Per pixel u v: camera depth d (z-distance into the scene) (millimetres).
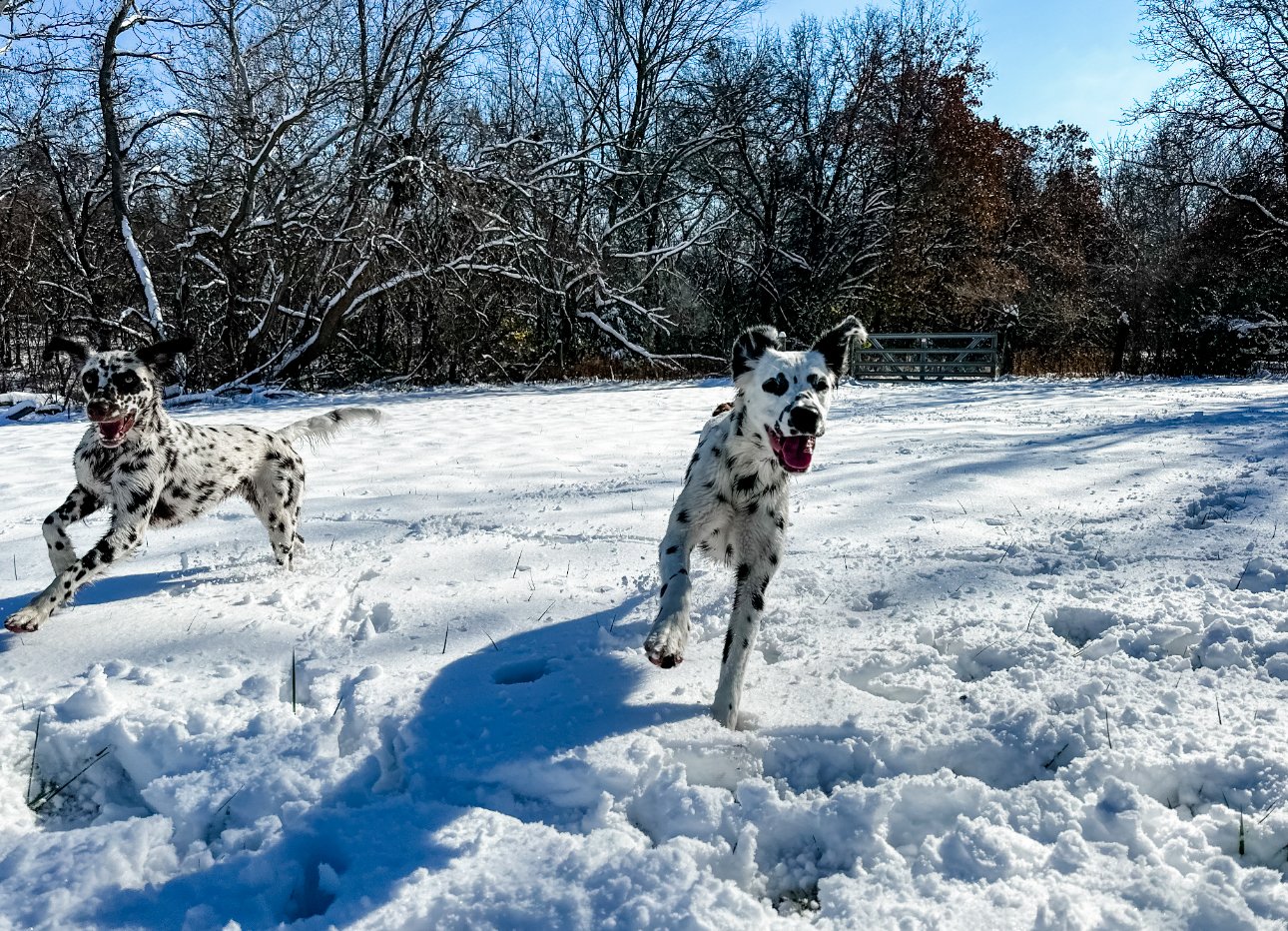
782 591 4727
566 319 26375
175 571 5336
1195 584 4531
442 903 2348
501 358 26641
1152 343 28328
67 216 21578
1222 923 2193
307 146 24125
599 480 7867
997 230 31281
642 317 27922
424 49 23172
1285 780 2717
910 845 2631
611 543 5699
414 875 2441
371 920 2289
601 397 18250
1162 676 3490
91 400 4582
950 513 6293
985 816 2660
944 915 2264
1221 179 30938
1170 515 5871
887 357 24078
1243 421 10711
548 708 3418
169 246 23766
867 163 31719
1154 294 28766
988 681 3559
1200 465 7586
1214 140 28219
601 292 26406
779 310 29969
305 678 3723
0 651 4004
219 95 22703
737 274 31250
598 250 26516
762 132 30594
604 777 2912
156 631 4207
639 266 28984
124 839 2625
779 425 3855
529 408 15688
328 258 22609
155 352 4996
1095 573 4766
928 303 29609
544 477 8125
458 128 26203
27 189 24328
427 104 24781
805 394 3902
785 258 30766
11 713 3359
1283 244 26625
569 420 13367
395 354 25812
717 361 28562
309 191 23234
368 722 3289
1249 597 4238
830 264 30672
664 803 2795
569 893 2361
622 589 4836
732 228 31812
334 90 22469
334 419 6164
